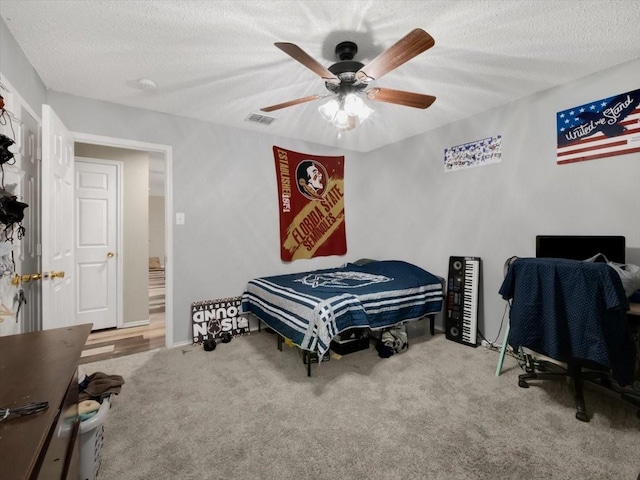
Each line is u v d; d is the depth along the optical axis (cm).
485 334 300
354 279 315
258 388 215
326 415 183
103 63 210
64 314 224
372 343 299
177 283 304
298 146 384
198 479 137
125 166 378
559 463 145
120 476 138
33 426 61
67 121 254
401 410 188
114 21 168
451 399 200
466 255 318
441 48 197
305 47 194
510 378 229
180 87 246
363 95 246
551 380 225
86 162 356
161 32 178
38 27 171
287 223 371
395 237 399
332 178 413
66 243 230
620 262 205
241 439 162
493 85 249
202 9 160
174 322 302
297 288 277
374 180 430
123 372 243
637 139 211
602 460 146
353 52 192
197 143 314
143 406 193
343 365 252
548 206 256
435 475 138
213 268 325
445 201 337
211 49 195
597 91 228
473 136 309
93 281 359
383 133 364
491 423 175
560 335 175
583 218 237
